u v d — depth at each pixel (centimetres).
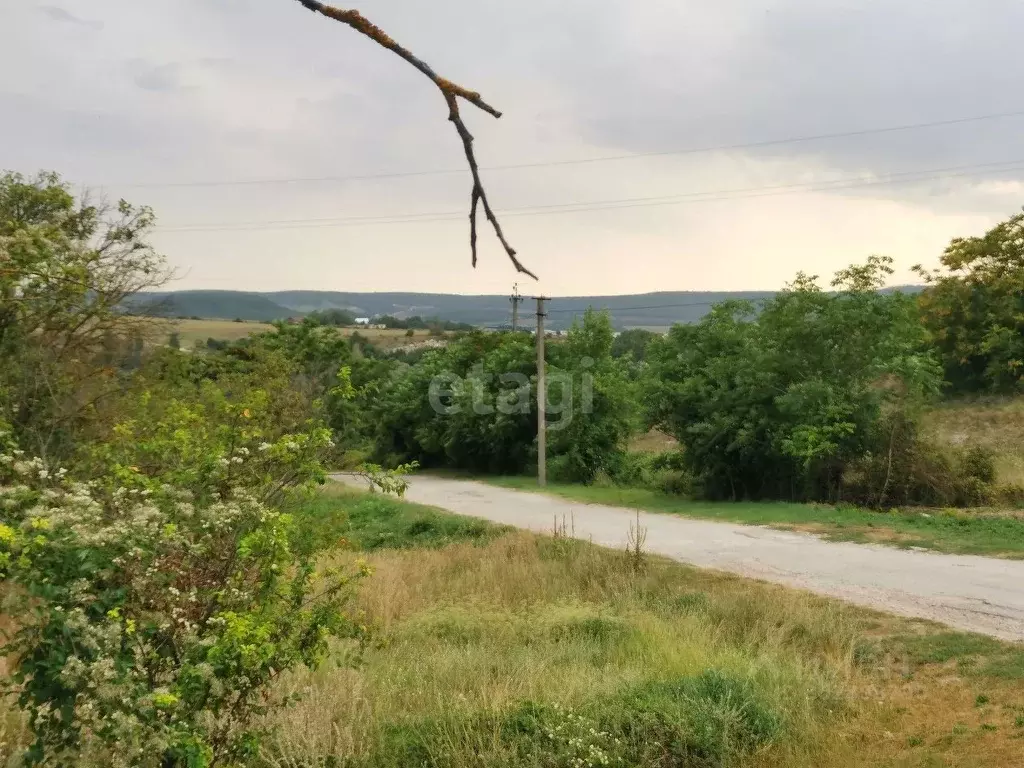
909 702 771
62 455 980
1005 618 1022
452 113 187
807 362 2312
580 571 1381
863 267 2305
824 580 1288
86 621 384
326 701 657
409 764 601
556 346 4025
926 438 2262
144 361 1306
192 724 435
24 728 467
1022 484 2147
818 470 2223
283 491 553
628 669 818
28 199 1055
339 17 175
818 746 671
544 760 597
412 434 4594
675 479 2817
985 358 3931
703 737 648
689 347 2620
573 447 3512
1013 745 624
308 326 4516
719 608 1095
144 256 1153
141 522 427
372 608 1105
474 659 845
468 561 1536
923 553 1461
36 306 859
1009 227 3884
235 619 432
